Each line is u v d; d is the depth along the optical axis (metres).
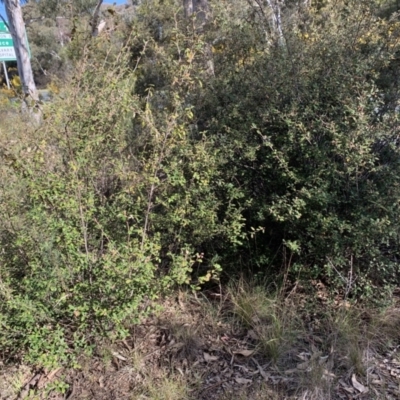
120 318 2.05
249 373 2.26
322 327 2.54
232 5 4.01
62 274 2.05
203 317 2.68
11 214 2.41
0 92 5.44
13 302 1.94
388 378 2.18
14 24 7.43
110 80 2.98
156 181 2.37
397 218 2.59
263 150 2.91
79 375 2.24
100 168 2.81
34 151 2.62
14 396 2.13
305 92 2.86
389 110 2.92
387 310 2.63
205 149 2.86
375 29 3.13
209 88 3.42
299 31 3.42
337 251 2.61
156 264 2.51
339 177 2.70
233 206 2.89
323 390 2.11
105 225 2.49
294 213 2.63
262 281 2.93
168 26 5.15
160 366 2.31
